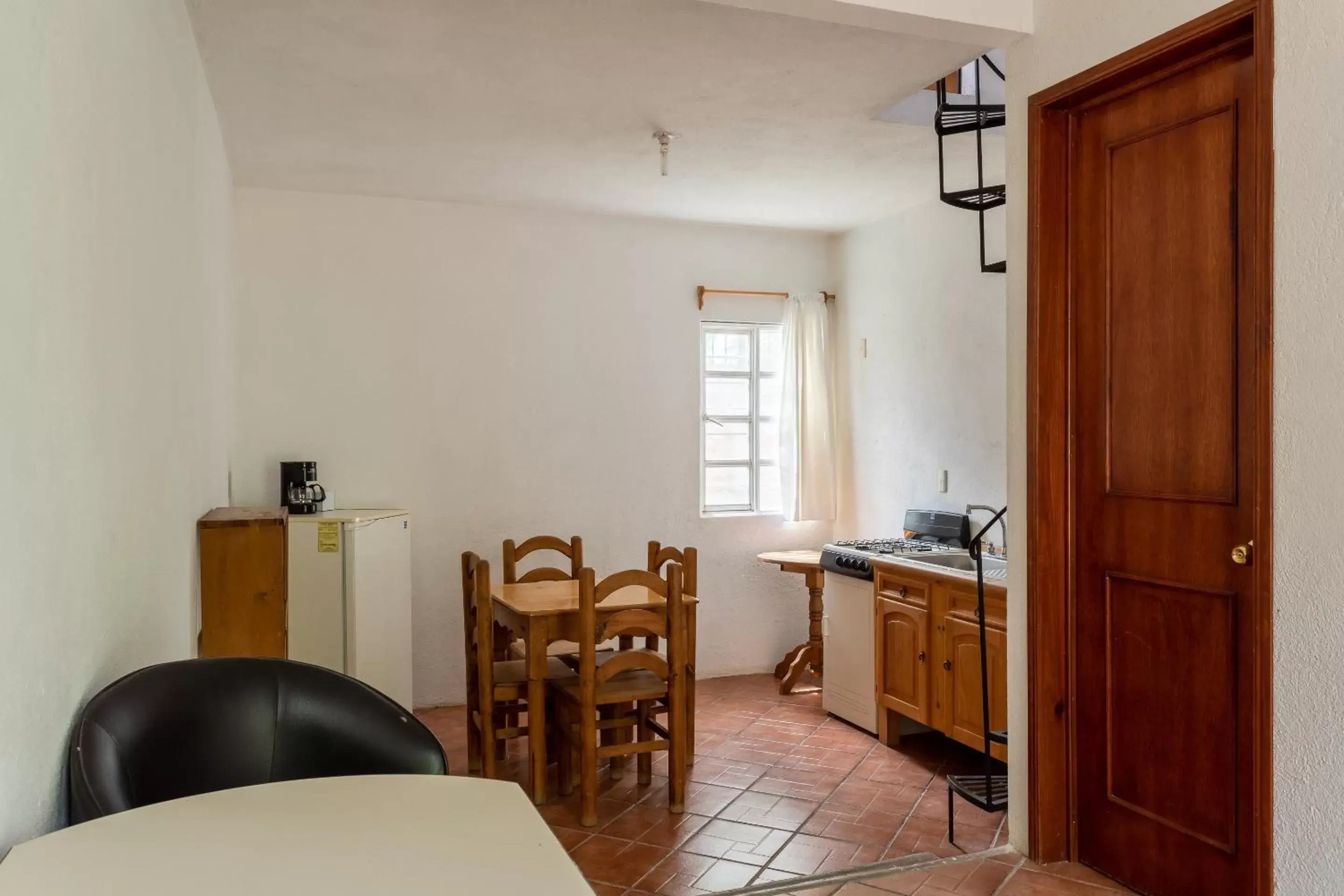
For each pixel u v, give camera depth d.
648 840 3.46
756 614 6.02
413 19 2.92
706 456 6.03
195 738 1.47
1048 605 2.70
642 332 5.70
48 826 1.24
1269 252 2.02
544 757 3.82
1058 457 2.71
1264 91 2.03
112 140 1.63
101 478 1.53
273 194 4.98
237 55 3.17
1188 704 2.37
